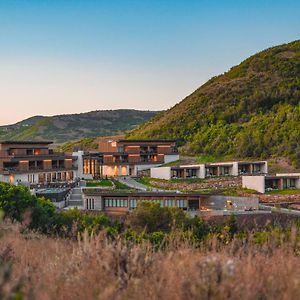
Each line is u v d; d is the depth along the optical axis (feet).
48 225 85.20
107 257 17.93
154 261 18.28
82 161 265.75
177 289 14.70
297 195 195.00
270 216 152.15
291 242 22.08
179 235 24.93
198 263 16.14
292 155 276.62
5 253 23.63
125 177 260.62
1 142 231.50
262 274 16.70
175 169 240.94
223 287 14.10
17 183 201.87
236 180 230.27
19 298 12.19
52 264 20.11
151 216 107.34
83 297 14.94
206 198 176.55
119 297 14.39
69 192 191.62
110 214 158.30
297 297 14.49
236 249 22.67
